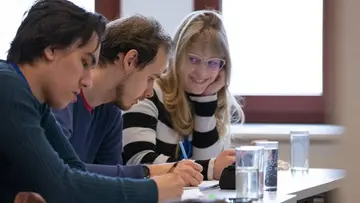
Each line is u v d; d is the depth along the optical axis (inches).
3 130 69.7
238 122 159.2
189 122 137.4
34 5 78.5
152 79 108.9
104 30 81.1
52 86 76.6
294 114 205.8
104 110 114.0
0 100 70.4
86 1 209.0
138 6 203.6
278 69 205.8
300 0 201.6
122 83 105.0
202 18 139.3
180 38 136.7
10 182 70.7
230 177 98.9
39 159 70.1
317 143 178.5
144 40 103.0
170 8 201.9
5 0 209.0
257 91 207.8
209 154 140.6
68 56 76.1
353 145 26.1
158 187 77.3
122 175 101.0
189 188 99.0
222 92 143.7
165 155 132.7
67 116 100.3
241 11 205.2
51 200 70.1
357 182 26.1
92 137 112.9
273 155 103.1
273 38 204.7
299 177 124.4
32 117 72.1
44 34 74.9
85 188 72.3
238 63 207.0
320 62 202.4
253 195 88.1
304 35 202.5
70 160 88.0
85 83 79.2
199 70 136.1
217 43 137.1
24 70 76.1
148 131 128.0
